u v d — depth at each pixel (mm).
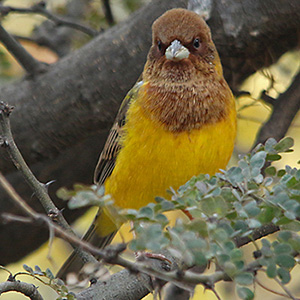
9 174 13359
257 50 11805
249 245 11555
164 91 9672
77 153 13539
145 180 9602
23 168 7367
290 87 11961
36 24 15562
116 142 10133
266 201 5797
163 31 9906
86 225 14336
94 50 12016
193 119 9438
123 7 14422
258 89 13422
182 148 9375
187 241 5188
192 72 9719
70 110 12070
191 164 9422
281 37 11797
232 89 12961
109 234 11062
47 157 12648
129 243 5234
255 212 5715
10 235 13656
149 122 9539
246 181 6203
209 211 5727
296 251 5676
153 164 9477
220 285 11508
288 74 13367
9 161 12500
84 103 11977
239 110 12742
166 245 5160
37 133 12289
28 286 7078
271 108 12641
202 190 5832
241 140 13398
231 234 5562
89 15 14844
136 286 8000
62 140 12383
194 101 9539
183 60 9672
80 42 15086
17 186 13398
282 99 11953
